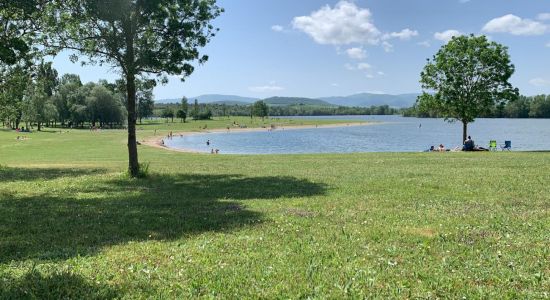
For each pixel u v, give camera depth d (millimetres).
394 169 22234
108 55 20688
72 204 13750
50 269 7043
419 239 8609
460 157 28703
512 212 11117
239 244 8484
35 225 10539
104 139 71375
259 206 12758
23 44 16719
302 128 139125
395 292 5934
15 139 70438
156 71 20906
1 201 14414
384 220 10422
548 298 5641
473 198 13391
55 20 18906
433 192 14766
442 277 6457
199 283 6355
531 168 20984
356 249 7988
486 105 40094
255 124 156375
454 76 40031
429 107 42656
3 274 6770
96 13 18672
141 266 7160
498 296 5750
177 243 8695
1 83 25500
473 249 7875
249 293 5969
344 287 6105
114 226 10359
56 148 51688
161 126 138625
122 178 20797
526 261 7137
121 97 141250
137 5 19516
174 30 20031
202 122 168500
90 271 6918
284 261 7328
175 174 22453
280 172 22500
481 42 39656
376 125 160500
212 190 16641
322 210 11867
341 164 25969
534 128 119875
